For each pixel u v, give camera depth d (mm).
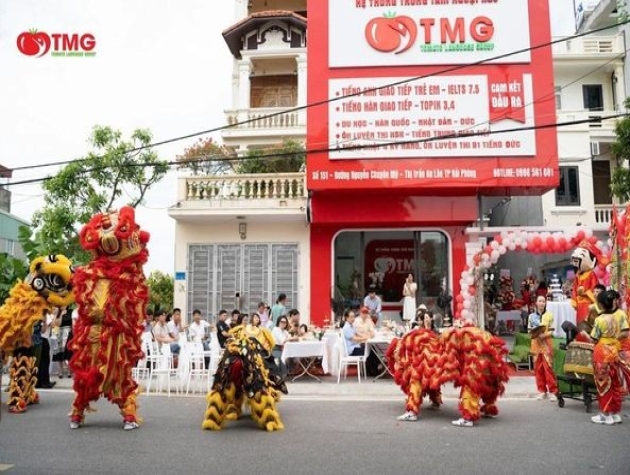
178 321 13648
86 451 6605
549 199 19516
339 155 14727
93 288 7879
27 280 9531
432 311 16172
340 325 14469
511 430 7711
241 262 16734
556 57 22234
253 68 23625
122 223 7945
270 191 16484
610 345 8117
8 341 9094
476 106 14578
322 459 6234
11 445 6914
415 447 6777
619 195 17141
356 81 14820
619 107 21828
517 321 18328
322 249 16469
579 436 7352
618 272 11141
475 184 14422
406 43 14805
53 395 10852
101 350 7770
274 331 12375
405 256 16594
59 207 15250
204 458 6281
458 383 8164
